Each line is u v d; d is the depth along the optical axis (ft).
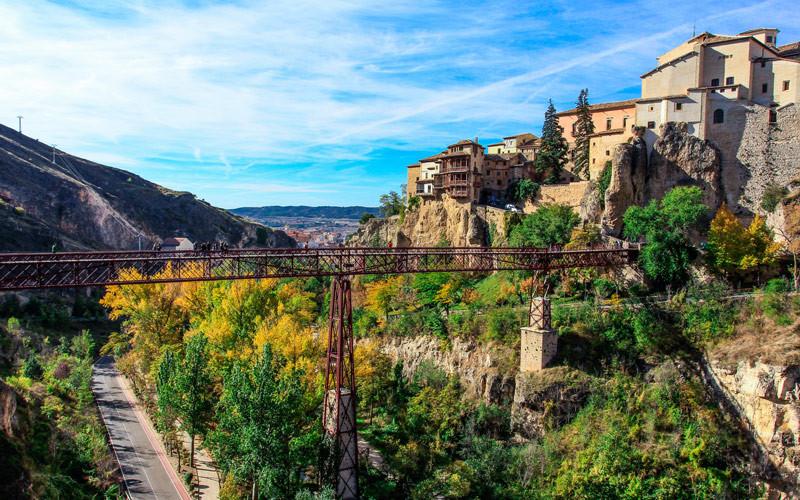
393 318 281.74
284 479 141.79
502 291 248.93
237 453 149.69
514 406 191.01
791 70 257.75
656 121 280.31
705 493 147.23
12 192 482.28
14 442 142.20
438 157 396.78
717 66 276.82
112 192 646.33
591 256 214.07
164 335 246.27
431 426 188.85
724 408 170.81
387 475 167.53
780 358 158.30
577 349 195.21
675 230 223.92
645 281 226.58
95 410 208.13
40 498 133.69
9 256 116.47
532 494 154.51
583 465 155.33
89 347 283.59
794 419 153.28
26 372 214.28
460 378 220.02
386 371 230.48
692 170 268.82
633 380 183.42
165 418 173.47
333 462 143.33
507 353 208.33
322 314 321.73
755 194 259.39
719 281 208.44
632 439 164.25
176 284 260.42
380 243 429.38
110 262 126.31
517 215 322.14
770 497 152.25
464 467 160.35
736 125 267.39
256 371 147.23
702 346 184.24
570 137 375.86
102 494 149.79
